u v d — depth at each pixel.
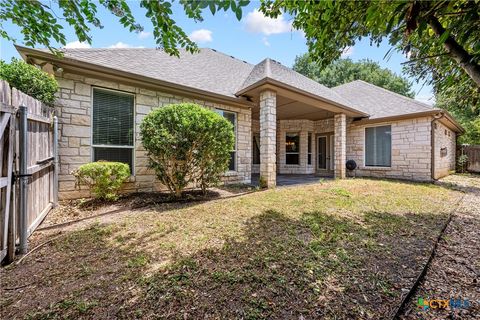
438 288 1.93
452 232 3.27
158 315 1.55
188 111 4.77
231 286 1.87
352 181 7.89
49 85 4.14
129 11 2.35
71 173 4.37
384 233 3.11
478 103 3.25
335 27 2.35
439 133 9.15
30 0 2.26
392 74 22.92
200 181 5.39
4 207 2.19
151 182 5.75
